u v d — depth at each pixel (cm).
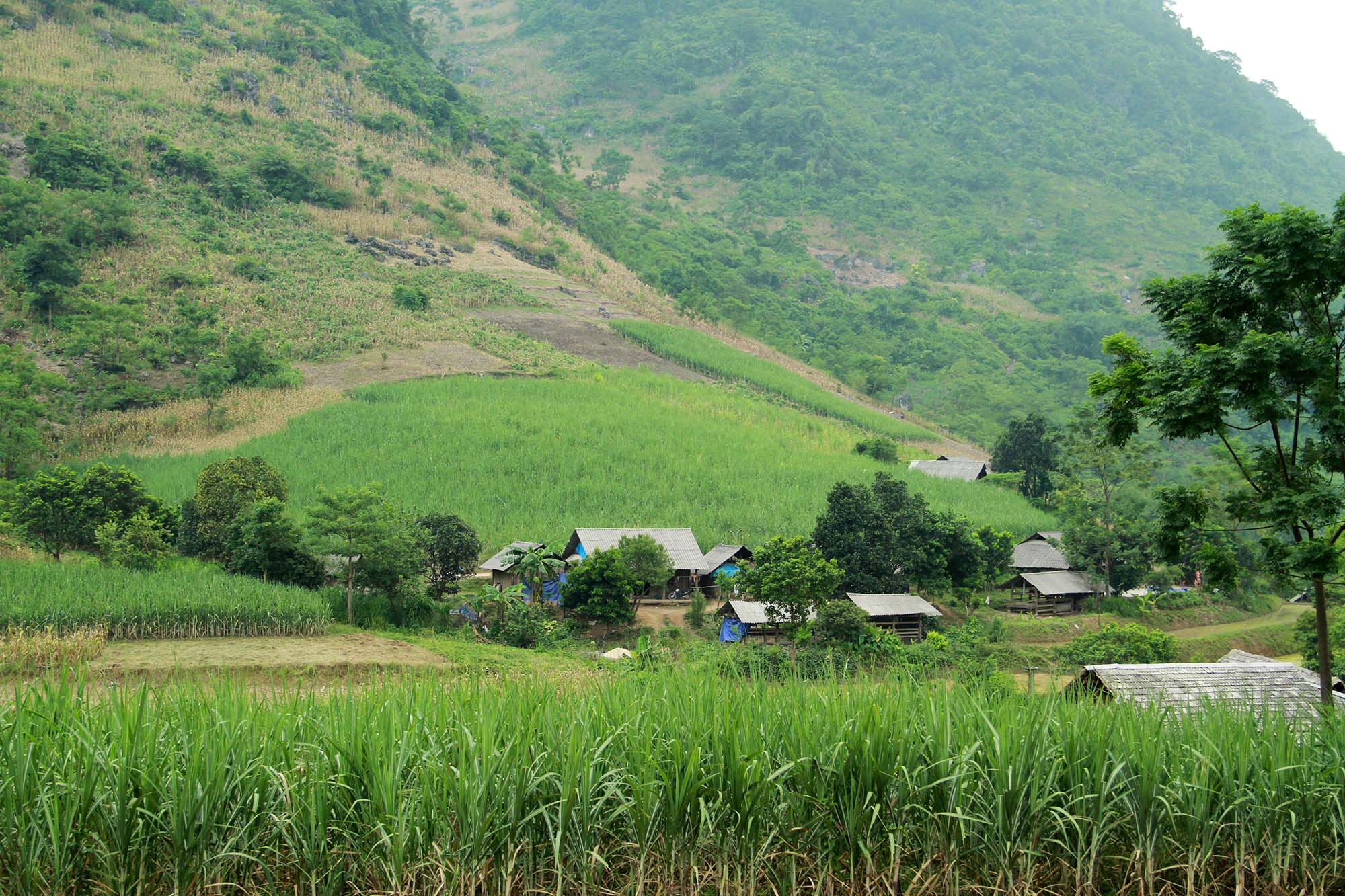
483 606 4209
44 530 4391
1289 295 1343
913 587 4828
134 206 10006
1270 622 5219
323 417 7200
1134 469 5612
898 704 944
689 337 11712
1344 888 912
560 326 11112
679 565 4838
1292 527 1338
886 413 11806
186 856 789
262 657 2861
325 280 10425
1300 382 1280
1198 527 1495
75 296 8188
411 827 792
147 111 12094
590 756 838
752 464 7050
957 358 16262
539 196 16038
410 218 12875
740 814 836
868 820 855
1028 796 854
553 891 819
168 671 2534
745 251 19262
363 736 841
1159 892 884
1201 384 1295
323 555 4084
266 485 4953
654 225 18700
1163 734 934
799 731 884
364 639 3375
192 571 4206
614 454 6862
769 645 3525
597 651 3806
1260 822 880
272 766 824
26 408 5944
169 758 812
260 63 14425
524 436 6988
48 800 779
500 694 963
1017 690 1056
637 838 827
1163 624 5012
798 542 3916
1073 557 5338
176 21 14525
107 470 4597
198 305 8806
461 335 9888
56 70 12075
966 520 5091
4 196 8925
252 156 12188
